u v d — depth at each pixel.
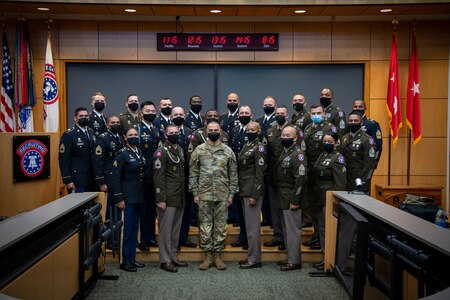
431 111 7.74
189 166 5.43
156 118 6.14
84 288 4.28
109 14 7.34
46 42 7.54
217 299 4.37
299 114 6.29
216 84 7.85
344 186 5.21
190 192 5.56
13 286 2.77
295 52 7.73
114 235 5.05
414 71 7.50
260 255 5.41
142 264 5.38
